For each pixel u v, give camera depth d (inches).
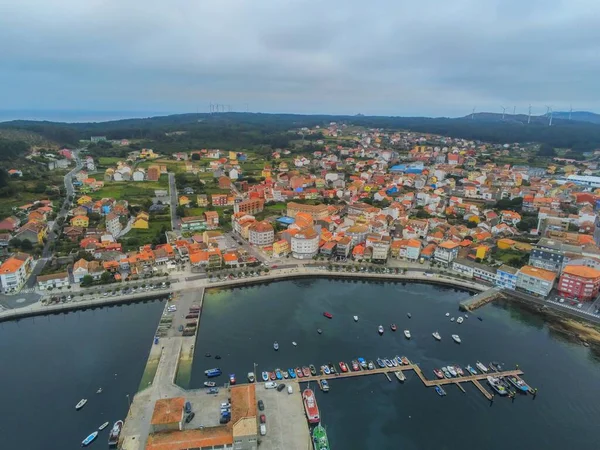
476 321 7721.5
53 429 4975.4
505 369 6338.6
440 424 5270.7
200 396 5428.2
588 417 5447.8
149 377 5841.5
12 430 4958.2
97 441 4800.7
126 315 7613.2
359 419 5300.2
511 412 5502.0
